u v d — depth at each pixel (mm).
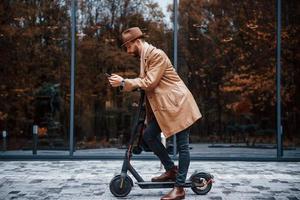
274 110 9359
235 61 9578
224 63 9570
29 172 6953
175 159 8711
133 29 4723
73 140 9312
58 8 9625
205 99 9438
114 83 4504
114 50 9570
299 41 9492
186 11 9578
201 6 9648
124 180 4668
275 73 9469
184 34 9547
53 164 8242
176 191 4512
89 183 5750
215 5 9680
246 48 9656
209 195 4852
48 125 9398
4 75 9570
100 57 9570
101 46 9602
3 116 9430
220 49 9609
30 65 9578
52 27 9617
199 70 9508
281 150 9172
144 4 9594
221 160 9008
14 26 9633
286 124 9312
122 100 9414
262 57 9562
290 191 5188
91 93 9484
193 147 9227
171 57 9484
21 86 9539
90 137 9383
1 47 9617
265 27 9609
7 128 9406
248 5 9758
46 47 9586
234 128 9344
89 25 9641
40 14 9625
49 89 9500
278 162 8828
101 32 9641
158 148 4688
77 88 9500
